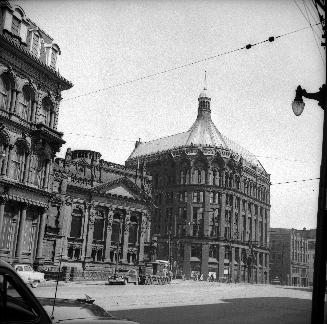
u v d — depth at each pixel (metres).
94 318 3.73
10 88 31.17
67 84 37.03
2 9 30.30
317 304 7.22
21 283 2.86
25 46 32.38
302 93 8.92
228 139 90.69
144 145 93.00
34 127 33.28
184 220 75.44
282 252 107.25
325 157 7.63
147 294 28.47
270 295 38.69
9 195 30.25
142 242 56.22
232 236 76.69
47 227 41.69
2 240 30.11
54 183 46.31
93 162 53.47
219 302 26.19
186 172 77.56
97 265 50.47
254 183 88.75
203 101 86.19
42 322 2.91
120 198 54.56
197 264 72.75
